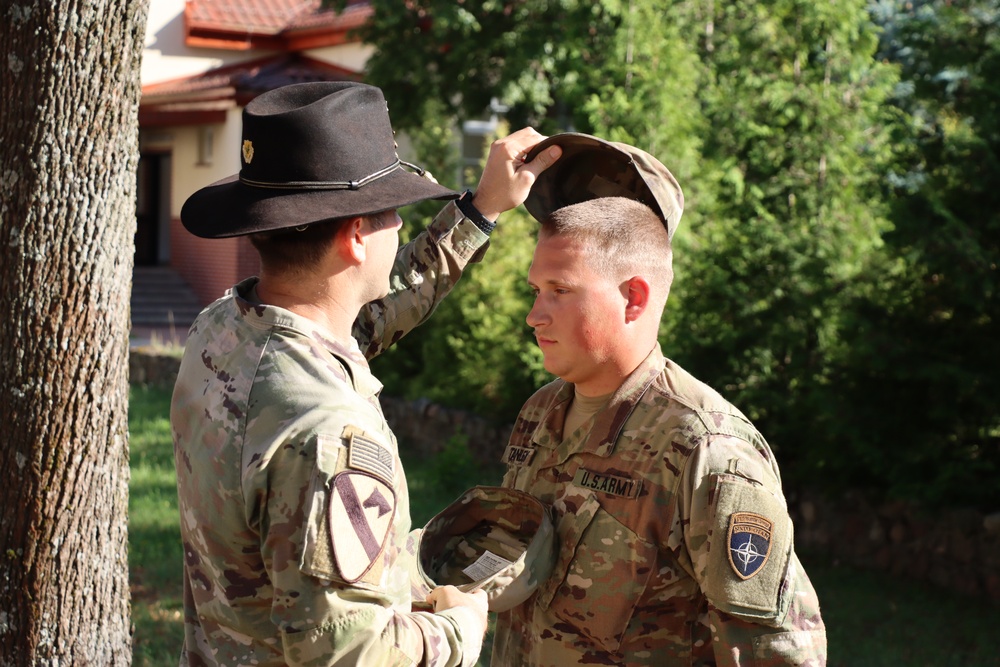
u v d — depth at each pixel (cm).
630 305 233
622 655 225
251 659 192
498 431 1047
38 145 370
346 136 207
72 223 377
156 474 981
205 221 206
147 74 2197
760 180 856
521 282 1024
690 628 226
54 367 376
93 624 393
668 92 866
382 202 203
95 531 391
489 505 241
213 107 1981
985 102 698
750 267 805
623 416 233
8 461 376
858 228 789
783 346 792
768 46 823
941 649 602
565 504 235
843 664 577
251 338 197
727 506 213
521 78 1405
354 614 179
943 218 679
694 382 237
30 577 378
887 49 1119
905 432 720
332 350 199
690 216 840
